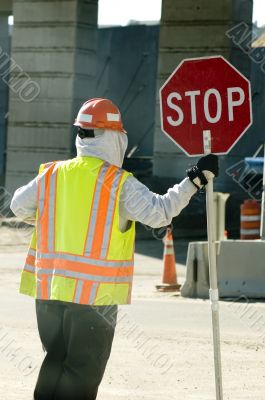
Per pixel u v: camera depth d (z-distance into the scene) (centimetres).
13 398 1022
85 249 759
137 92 7294
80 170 773
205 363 1227
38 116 4875
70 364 773
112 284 761
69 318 764
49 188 783
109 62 7462
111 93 7425
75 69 4788
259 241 1858
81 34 4794
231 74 841
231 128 844
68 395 773
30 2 4850
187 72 850
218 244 1864
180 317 1608
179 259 2814
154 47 7231
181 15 4553
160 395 1048
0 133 7456
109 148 783
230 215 4338
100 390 1067
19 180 4934
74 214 764
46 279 773
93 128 780
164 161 4734
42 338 787
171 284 2016
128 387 1086
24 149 4922
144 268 2545
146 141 7200
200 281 1883
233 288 1852
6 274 2352
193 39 4528
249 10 4512
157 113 4728
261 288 1845
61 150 4825
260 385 1104
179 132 853
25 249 3036
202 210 4044
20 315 1614
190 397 1040
